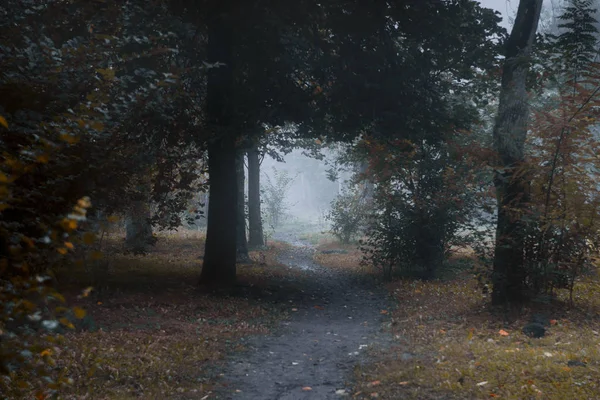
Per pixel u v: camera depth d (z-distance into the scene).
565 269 10.25
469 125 15.70
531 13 11.05
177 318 10.96
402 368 7.28
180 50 12.64
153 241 15.36
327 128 15.54
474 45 14.77
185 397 6.22
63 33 9.47
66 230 3.02
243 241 22.05
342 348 9.09
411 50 14.58
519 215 10.40
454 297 12.88
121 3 10.35
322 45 14.00
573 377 6.24
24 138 4.78
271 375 7.39
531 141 10.88
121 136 8.32
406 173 16.70
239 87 13.88
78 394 5.73
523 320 9.78
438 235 16.38
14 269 3.34
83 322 8.84
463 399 5.84
